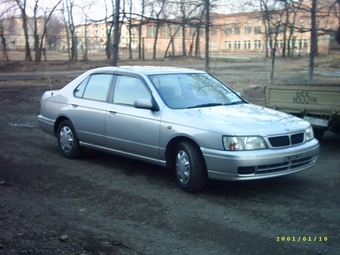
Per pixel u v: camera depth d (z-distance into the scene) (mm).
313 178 7137
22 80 23641
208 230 5090
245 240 4832
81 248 4578
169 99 6906
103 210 5707
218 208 5766
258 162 5855
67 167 7750
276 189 6543
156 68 7773
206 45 13773
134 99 7199
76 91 8281
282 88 9594
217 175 5992
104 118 7500
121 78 7574
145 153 6961
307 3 19141
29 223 5219
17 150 8992
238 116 6523
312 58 13602
